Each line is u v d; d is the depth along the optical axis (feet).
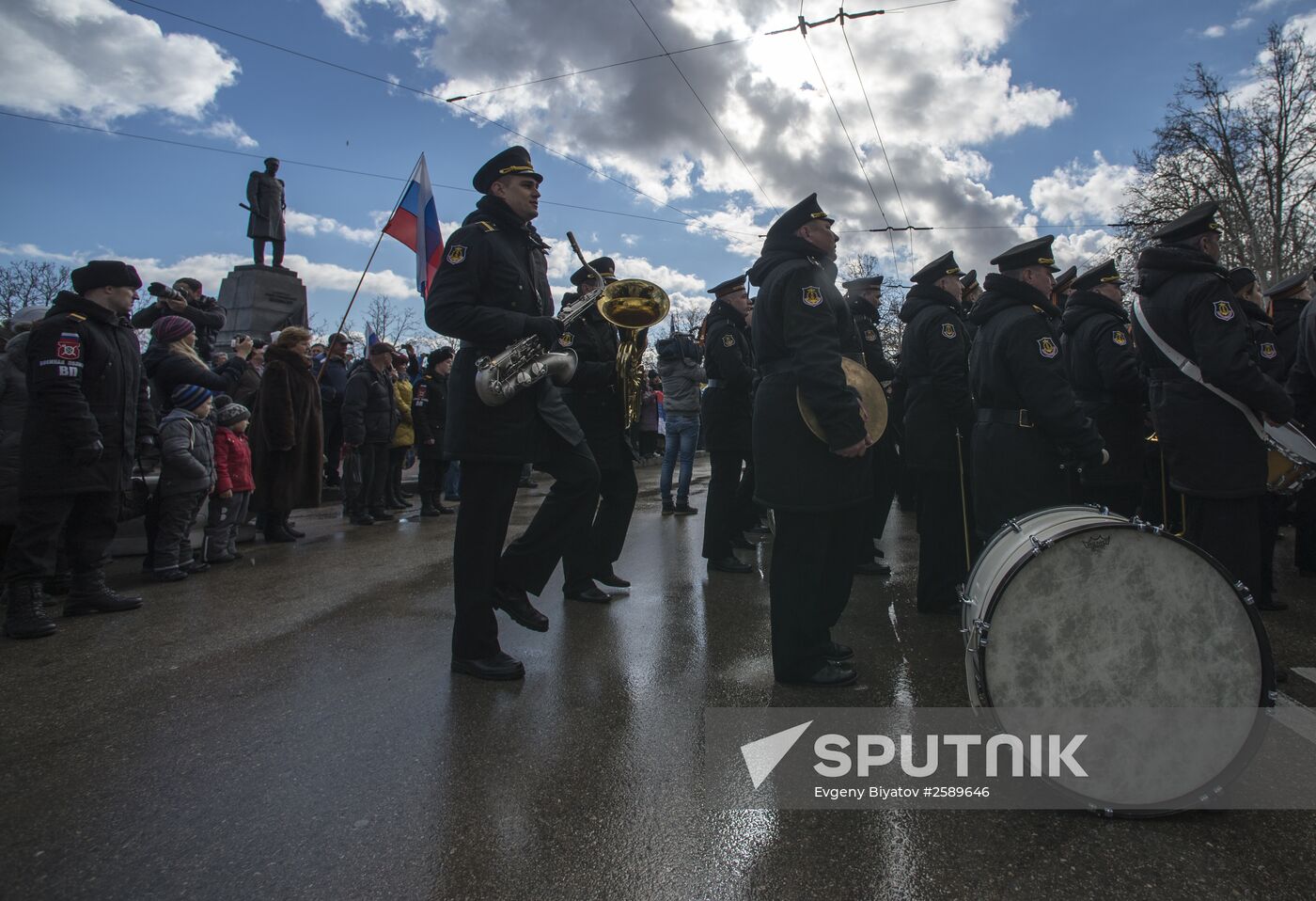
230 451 19.33
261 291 44.42
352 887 5.91
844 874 5.98
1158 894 5.68
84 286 13.96
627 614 13.62
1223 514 10.32
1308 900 5.58
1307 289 16.84
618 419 14.84
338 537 23.06
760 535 22.36
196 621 13.55
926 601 13.55
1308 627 12.62
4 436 15.03
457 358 10.42
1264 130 84.43
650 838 6.50
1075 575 6.71
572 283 16.39
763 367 10.32
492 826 6.73
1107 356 13.29
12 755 8.25
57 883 6.00
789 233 10.34
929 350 13.34
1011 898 5.64
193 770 7.86
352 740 8.50
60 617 13.94
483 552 10.34
